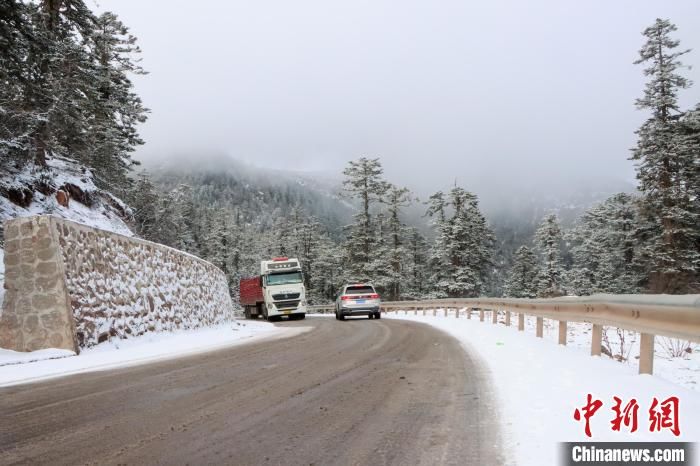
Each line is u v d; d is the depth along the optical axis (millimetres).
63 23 24453
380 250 59781
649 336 6594
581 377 6906
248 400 6152
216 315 23281
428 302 29359
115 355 11227
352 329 18250
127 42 35625
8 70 18031
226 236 84438
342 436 4625
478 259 59219
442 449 4230
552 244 60562
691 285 32344
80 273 12336
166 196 53500
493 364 8828
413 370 8312
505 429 4766
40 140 22250
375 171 60344
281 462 3957
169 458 4070
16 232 11680
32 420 5332
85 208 25672
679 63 31438
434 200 59688
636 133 32906
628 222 43406
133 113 35719
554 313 11523
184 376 8031
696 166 31531
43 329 11281
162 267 17562
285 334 16906
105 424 5125
